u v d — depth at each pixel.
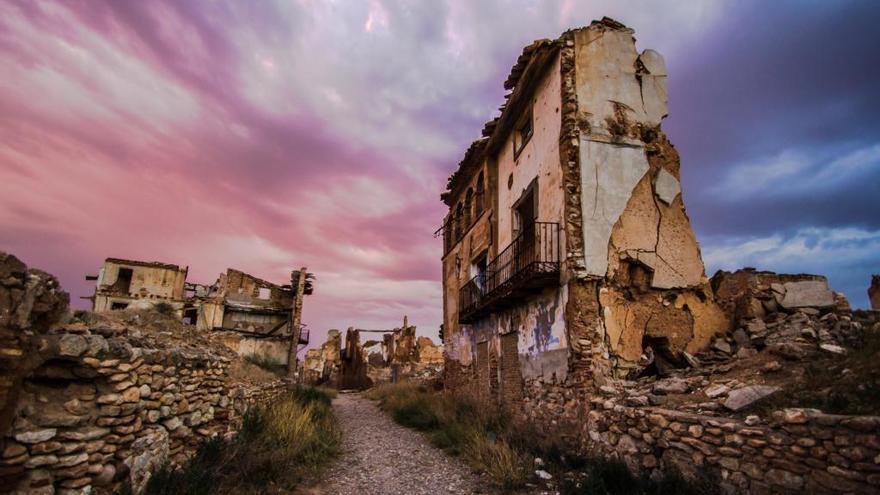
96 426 4.23
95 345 4.26
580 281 8.62
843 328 7.19
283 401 11.09
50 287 3.94
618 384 7.96
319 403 13.42
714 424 4.95
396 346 38.47
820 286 8.83
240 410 8.41
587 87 9.75
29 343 3.63
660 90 10.29
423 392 19.20
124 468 4.48
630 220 9.20
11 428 3.46
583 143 9.34
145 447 4.93
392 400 16.75
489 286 14.21
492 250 14.41
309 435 8.28
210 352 7.95
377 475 7.22
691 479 5.09
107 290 26.75
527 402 10.53
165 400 5.50
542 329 10.02
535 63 10.77
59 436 3.82
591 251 8.80
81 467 3.95
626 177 9.43
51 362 4.00
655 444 5.83
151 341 5.71
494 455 7.47
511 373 11.95
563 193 9.38
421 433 11.26
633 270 9.08
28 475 3.56
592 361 8.21
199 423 6.54
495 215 14.63
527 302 10.94
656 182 9.58
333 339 45.41
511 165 13.33
